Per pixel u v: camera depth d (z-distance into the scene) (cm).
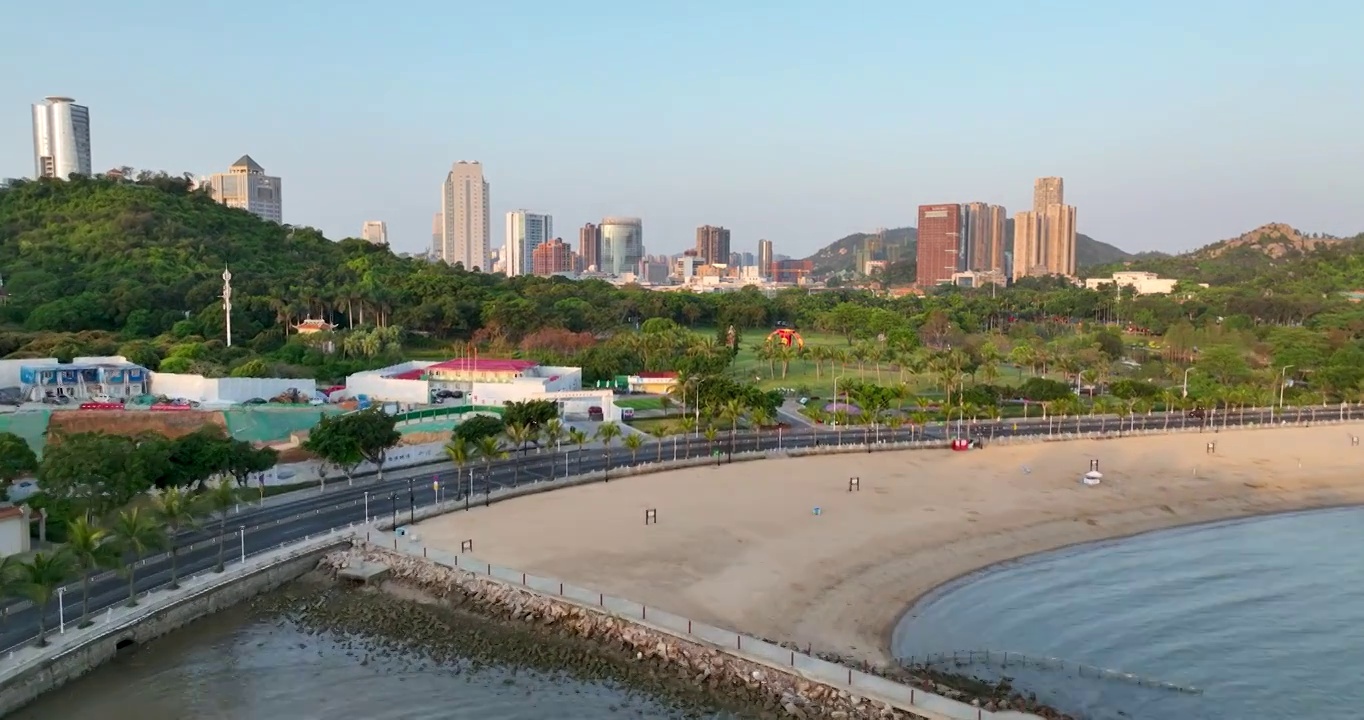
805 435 19750
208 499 9831
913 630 9200
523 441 16662
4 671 7319
